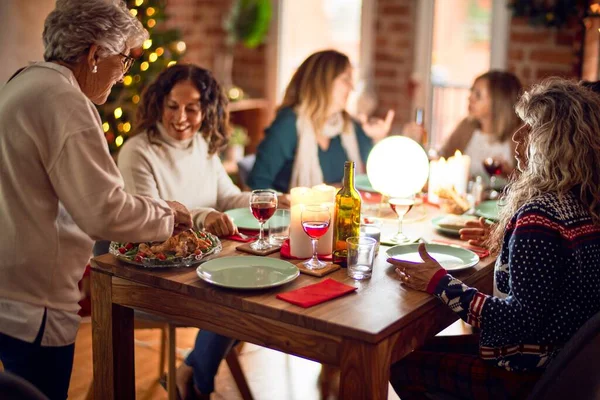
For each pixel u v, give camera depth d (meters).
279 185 3.45
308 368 3.18
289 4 5.96
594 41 4.59
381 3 5.55
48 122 1.83
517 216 1.84
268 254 2.18
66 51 1.91
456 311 1.85
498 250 2.19
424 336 1.89
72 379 2.97
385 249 2.27
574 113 1.83
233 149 5.67
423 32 5.42
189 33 5.89
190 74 2.71
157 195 2.66
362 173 3.60
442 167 2.90
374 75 5.68
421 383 2.06
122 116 4.27
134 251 2.07
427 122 5.52
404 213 2.40
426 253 1.94
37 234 1.89
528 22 4.83
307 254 2.14
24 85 1.88
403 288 1.93
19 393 1.32
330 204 2.16
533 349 1.85
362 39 5.67
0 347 1.95
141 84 4.22
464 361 2.00
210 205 2.88
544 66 4.90
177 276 1.96
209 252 2.07
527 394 1.89
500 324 1.79
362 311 1.77
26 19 3.88
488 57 5.20
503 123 3.53
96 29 1.90
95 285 2.11
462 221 2.52
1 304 1.91
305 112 3.38
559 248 1.76
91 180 1.84
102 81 2.01
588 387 1.74
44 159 1.84
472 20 5.22
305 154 3.38
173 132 2.72
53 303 1.95
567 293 1.80
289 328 1.78
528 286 1.77
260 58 6.10
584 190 1.82
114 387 2.15
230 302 1.84
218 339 2.59
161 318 2.47
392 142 2.61
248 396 2.80
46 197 1.89
